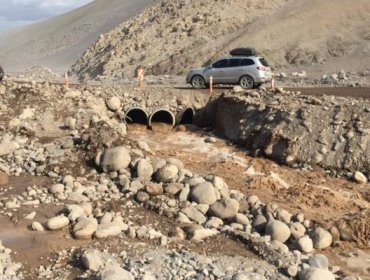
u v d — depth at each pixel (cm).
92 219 1094
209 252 1008
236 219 1166
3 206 1224
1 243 1002
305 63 3903
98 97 2309
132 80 4162
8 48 10656
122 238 1049
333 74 3391
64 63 7894
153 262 927
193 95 2381
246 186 1451
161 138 2103
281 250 1022
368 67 3534
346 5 4488
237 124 2011
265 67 2675
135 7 9238
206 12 5134
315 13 4450
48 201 1262
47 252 984
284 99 2012
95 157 1471
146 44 5216
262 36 4269
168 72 4400
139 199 1262
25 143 1678
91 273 888
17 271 916
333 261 1064
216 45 4506
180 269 909
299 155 1678
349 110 1736
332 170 1605
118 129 2011
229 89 2622
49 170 1480
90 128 1739
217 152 1858
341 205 1345
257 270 927
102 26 9019
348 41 4016
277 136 1755
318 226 1162
